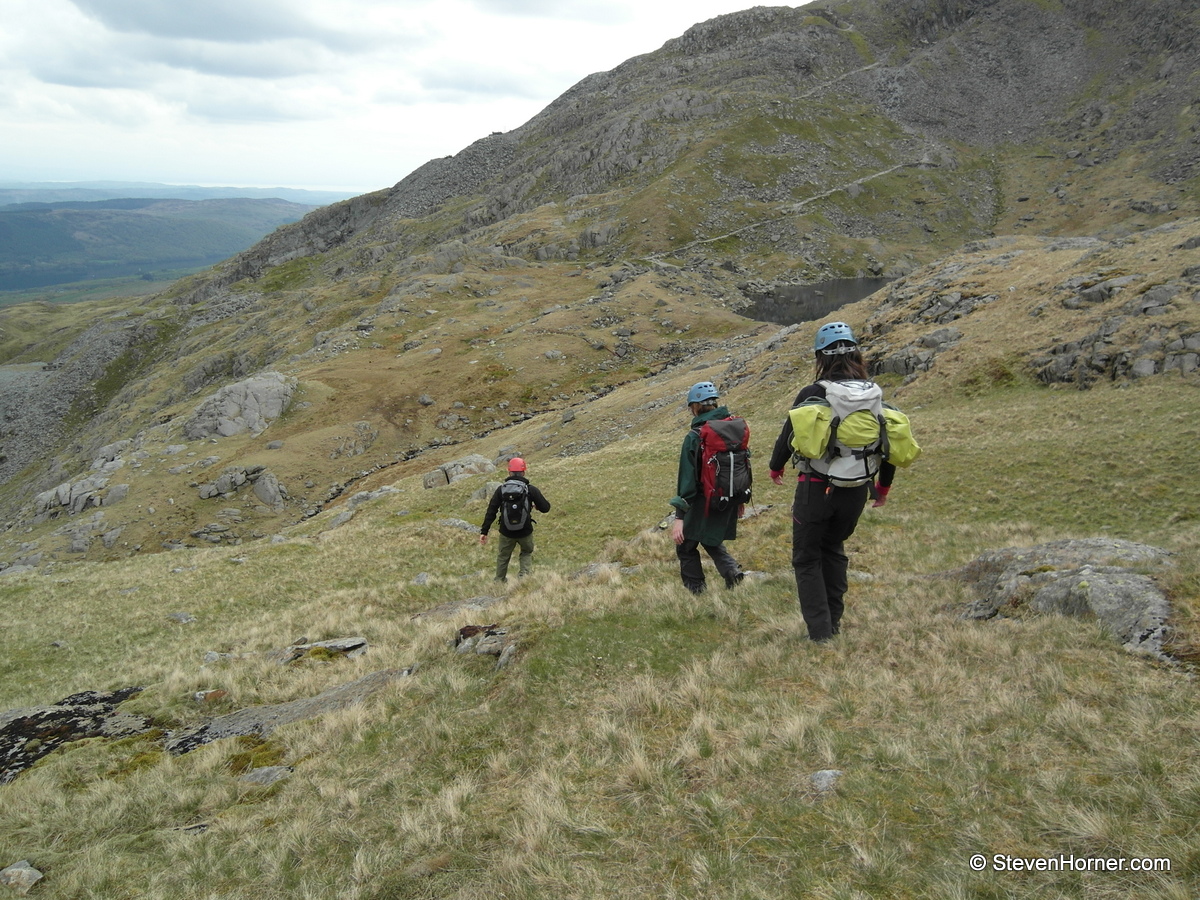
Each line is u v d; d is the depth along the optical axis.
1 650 18.92
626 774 4.91
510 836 4.62
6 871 5.70
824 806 4.15
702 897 3.60
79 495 77.94
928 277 56.97
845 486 5.96
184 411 121.25
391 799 5.69
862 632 6.94
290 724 8.10
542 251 173.88
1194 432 22.39
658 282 135.50
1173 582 6.14
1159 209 154.25
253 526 71.31
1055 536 13.75
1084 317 35.41
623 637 7.48
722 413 8.09
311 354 115.81
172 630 19.31
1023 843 3.51
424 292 140.12
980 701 5.11
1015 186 191.38
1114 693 4.82
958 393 36.00
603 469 36.66
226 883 5.08
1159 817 3.43
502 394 95.00
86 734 9.23
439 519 30.56
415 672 8.60
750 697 5.78
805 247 168.38
